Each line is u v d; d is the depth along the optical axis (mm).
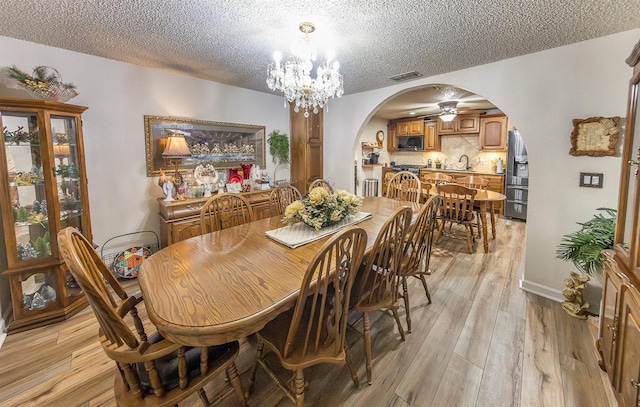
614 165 2188
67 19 1924
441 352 1834
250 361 1794
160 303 1145
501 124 5531
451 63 2805
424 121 6648
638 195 1312
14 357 1795
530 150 2572
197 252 1676
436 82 3215
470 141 6277
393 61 2752
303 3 1726
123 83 2855
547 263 2521
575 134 2314
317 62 2764
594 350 1824
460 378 1627
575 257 2107
